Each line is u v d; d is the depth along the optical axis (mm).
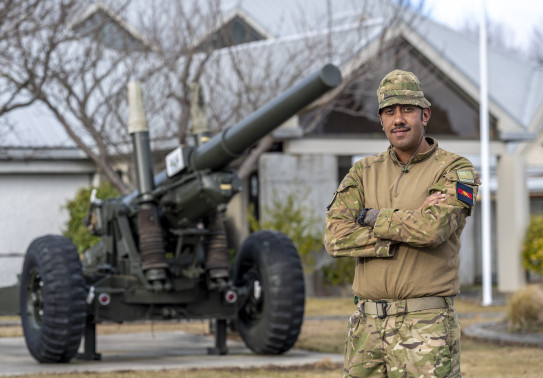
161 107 16234
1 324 13344
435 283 3627
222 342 9508
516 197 19484
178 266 9094
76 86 17953
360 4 20031
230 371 7980
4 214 18125
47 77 14781
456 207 3590
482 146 16750
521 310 10812
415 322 3621
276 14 20797
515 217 19453
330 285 17734
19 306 9438
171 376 7613
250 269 9430
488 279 16438
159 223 8984
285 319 8875
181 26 16609
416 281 3625
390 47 17828
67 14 14070
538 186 23047
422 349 3586
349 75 16875
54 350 8430
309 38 17953
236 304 9328
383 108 3721
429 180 3721
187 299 9141
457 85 19031
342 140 17969
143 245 8859
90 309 8828
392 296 3666
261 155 17359
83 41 15578
